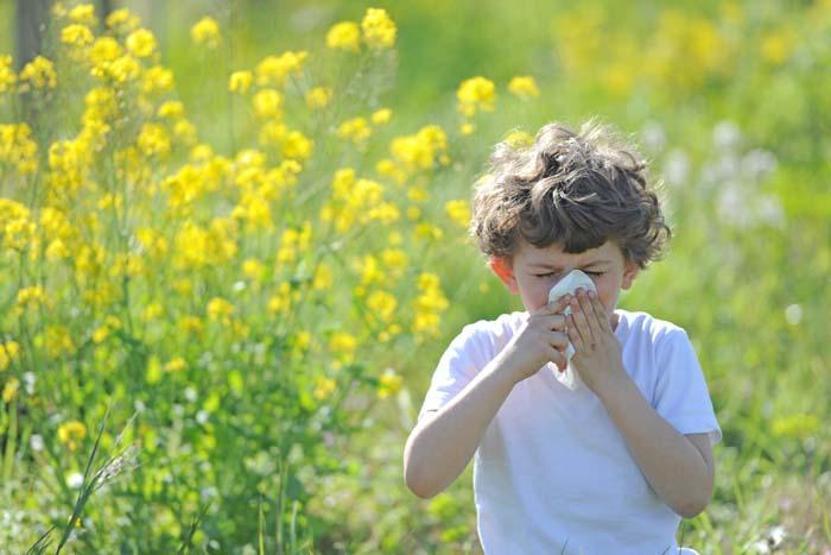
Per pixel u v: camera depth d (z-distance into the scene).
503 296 12.58
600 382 5.80
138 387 8.02
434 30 25.44
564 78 22.77
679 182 15.25
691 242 14.38
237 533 8.02
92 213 8.55
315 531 8.40
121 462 7.11
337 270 10.46
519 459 6.07
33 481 8.45
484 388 5.78
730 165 15.35
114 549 7.81
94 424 8.09
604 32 24.38
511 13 26.61
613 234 5.73
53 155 8.16
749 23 22.92
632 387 5.82
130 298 8.70
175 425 8.38
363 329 9.53
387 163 9.51
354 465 8.64
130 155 8.45
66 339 8.03
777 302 13.27
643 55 22.62
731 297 13.24
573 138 6.14
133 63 8.36
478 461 6.19
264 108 9.33
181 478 8.02
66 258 8.15
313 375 9.10
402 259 9.24
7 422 8.73
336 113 9.21
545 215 5.68
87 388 8.20
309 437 8.36
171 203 8.45
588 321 5.74
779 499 9.03
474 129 9.66
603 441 5.99
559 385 6.02
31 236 8.12
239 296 8.63
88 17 8.75
